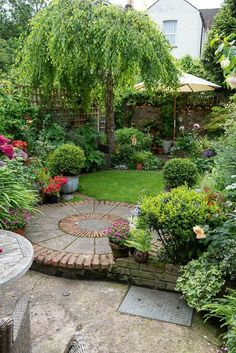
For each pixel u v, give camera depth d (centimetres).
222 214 283
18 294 278
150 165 766
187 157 809
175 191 309
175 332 237
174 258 296
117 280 304
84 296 279
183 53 1377
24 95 657
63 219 422
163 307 266
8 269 188
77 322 245
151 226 286
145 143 861
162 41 660
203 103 975
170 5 1359
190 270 270
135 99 988
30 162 514
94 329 238
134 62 622
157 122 1002
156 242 341
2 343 124
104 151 764
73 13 607
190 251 288
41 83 673
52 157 535
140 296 281
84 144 703
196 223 271
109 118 750
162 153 941
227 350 208
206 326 244
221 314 227
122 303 270
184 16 1352
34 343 223
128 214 445
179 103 978
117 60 609
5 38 1694
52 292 284
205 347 223
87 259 311
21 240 230
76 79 711
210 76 966
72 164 527
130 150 780
